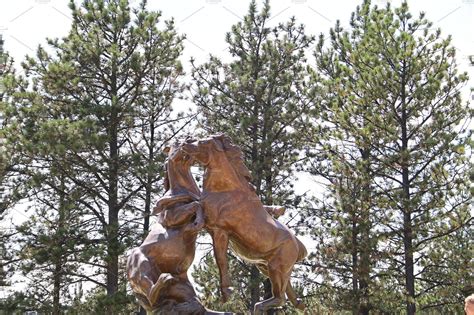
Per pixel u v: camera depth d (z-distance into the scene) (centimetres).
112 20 2283
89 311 2112
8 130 2148
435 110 2133
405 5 2203
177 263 768
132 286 774
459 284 2108
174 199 782
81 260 2078
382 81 2106
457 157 2080
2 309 2052
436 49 2133
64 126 2102
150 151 2366
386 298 2094
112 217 2241
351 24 2467
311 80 2309
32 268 2092
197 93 2397
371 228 2106
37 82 2292
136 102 2322
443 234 2105
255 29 2456
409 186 2120
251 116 2283
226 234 781
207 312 751
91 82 2325
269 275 800
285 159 2317
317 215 2286
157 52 2302
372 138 2161
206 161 790
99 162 2211
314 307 2286
